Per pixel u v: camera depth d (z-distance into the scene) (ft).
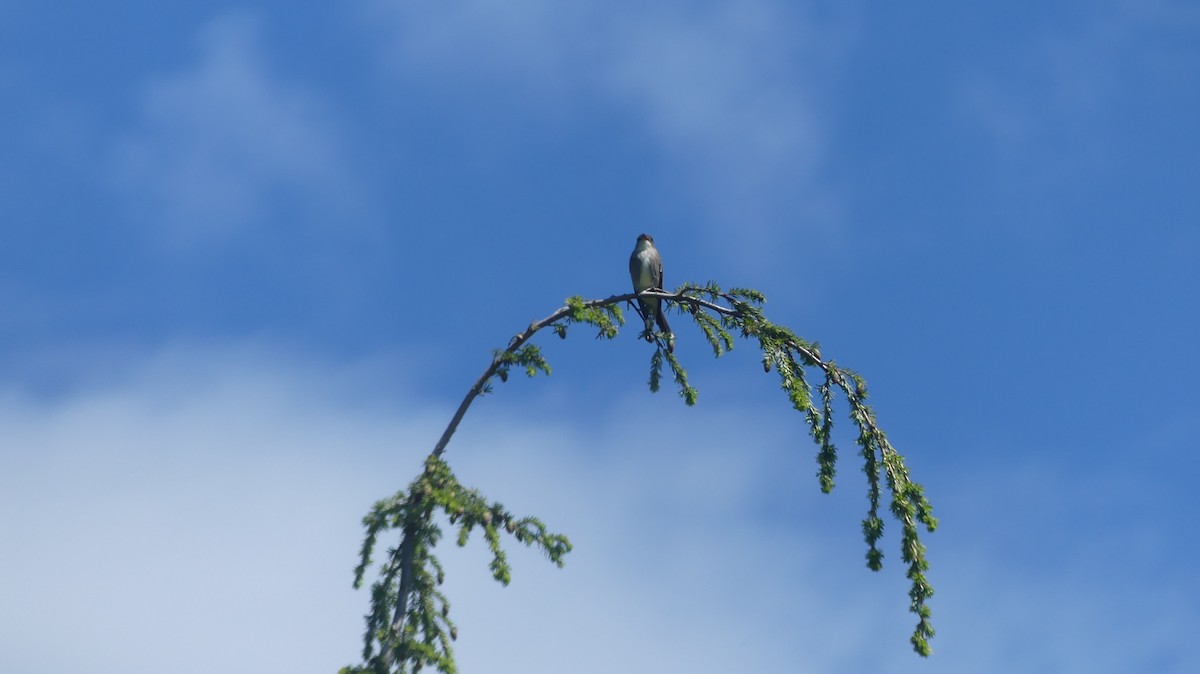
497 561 36.50
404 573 36.37
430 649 34.86
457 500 36.73
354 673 34.45
